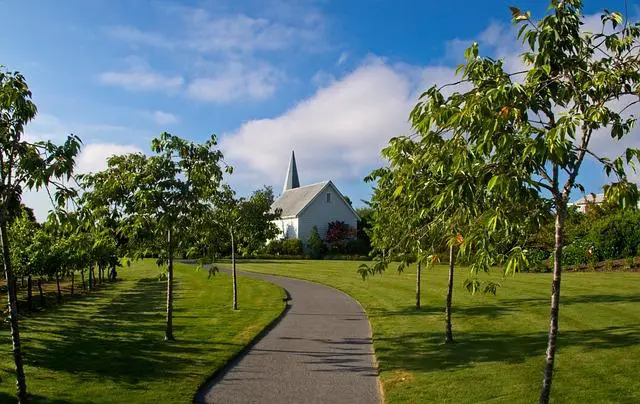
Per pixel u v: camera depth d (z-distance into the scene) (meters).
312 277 26.16
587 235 23.69
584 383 6.82
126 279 27.50
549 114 4.22
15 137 5.74
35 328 12.06
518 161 3.85
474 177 3.98
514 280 19.52
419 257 5.96
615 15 4.28
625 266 21.75
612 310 11.88
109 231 10.39
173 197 9.96
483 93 3.98
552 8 4.16
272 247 53.62
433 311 13.71
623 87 4.26
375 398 6.92
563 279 18.91
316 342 10.52
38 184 5.50
